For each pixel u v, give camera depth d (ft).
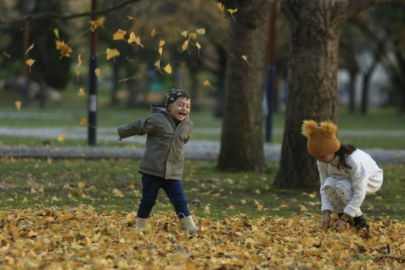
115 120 162.91
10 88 321.11
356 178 35.27
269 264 28.96
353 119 209.87
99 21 41.70
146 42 139.13
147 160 34.12
